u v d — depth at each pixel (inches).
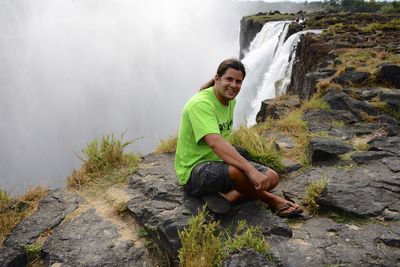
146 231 153.4
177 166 161.5
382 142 221.6
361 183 171.6
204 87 161.2
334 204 153.3
